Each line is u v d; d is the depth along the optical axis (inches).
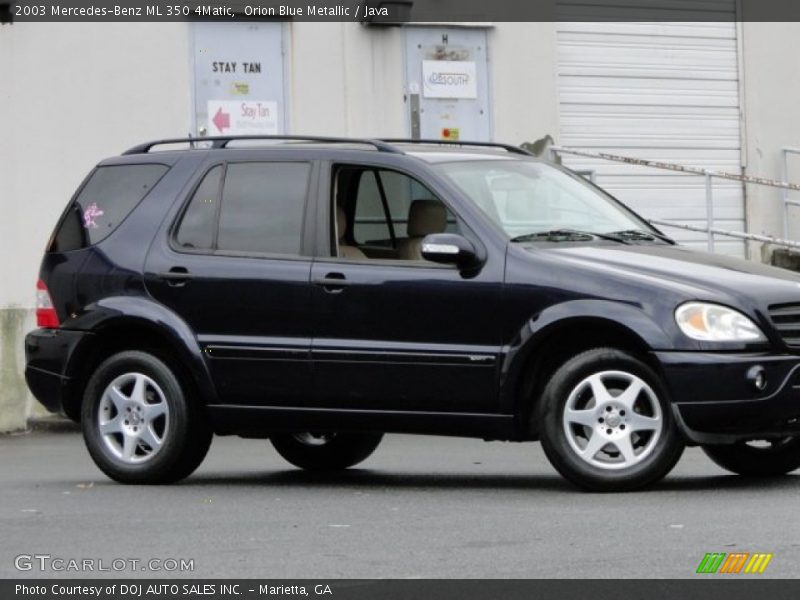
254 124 1332.4
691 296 674.8
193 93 1315.2
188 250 771.4
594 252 707.4
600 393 685.3
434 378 712.4
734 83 1504.7
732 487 706.2
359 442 834.2
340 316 730.2
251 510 670.5
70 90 1282.0
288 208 758.5
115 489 758.5
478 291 704.4
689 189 1483.8
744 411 668.1
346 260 736.3
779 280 694.5
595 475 685.3
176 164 792.9
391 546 566.6
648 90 1466.5
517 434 707.4
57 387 796.6
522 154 802.8
